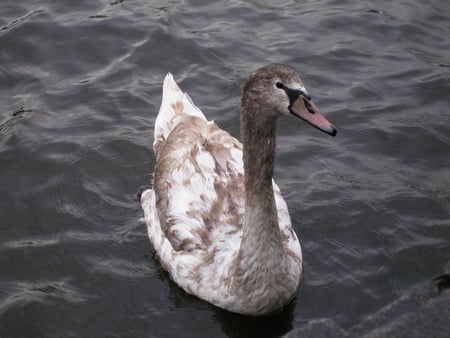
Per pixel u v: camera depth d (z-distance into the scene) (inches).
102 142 87.4
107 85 94.0
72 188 82.9
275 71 64.0
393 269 74.0
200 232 73.0
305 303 71.7
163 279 74.6
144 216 80.7
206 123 80.3
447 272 70.6
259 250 68.1
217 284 70.6
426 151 85.8
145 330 70.1
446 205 79.4
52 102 92.0
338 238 77.4
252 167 67.0
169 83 87.2
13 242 77.4
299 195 81.7
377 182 82.7
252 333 70.0
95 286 73.6
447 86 92.6
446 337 64.6
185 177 75.7
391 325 65.7
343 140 87.6
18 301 71.9
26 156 85.6
